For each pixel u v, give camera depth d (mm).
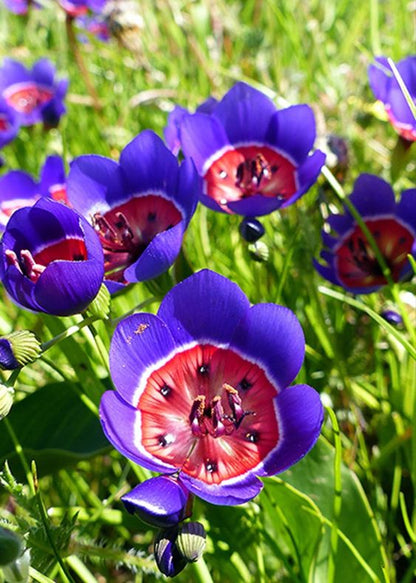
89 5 415
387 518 242
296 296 285
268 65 434
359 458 259
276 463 199
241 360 210
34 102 428
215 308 209
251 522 227
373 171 344
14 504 249
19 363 199
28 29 538
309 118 258
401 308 246
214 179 261
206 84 424
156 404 207
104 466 270
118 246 239
